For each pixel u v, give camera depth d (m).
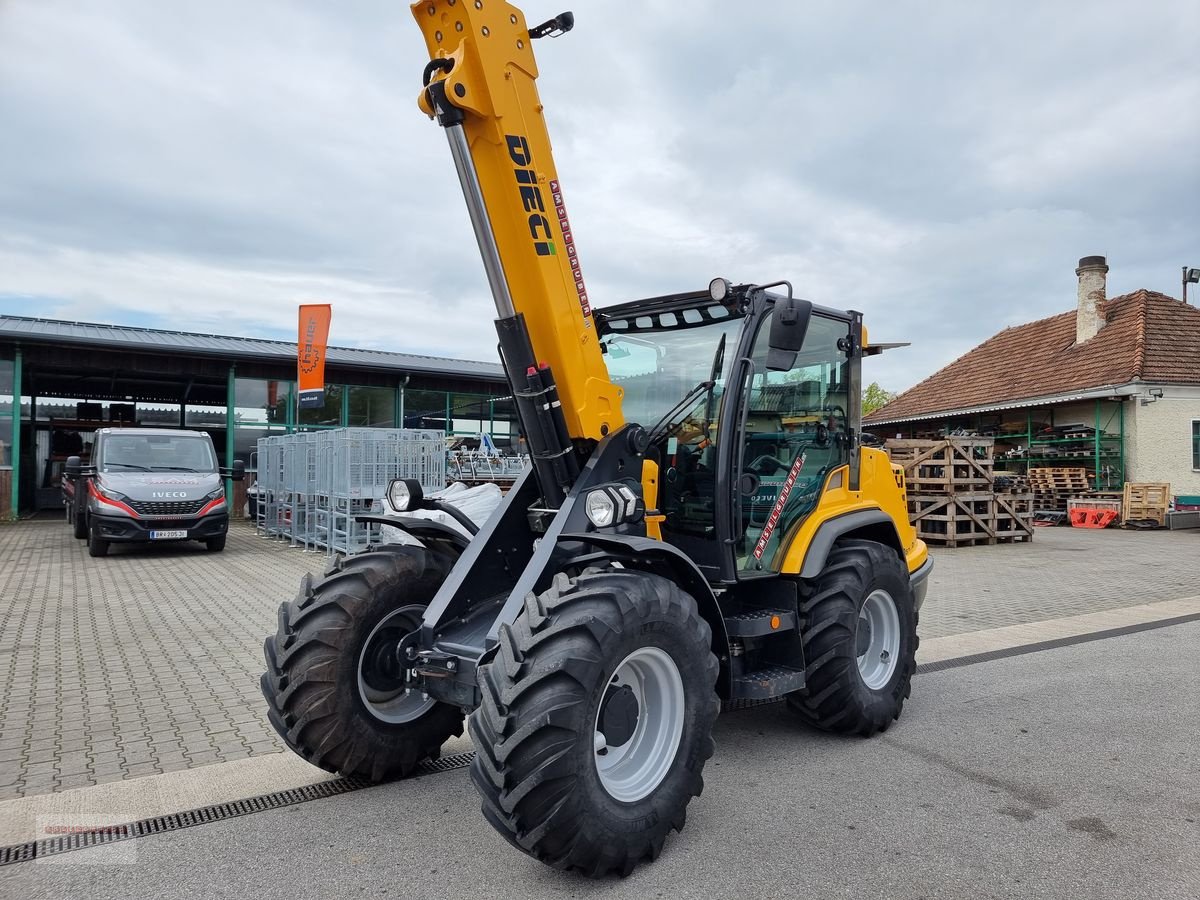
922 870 3.03
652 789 3.11
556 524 3.46
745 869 3.04
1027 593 9.23
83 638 6.72
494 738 2.79
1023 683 5.57
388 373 20.78
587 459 3.80
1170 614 7.95
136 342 17.39
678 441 4.30
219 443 20.61
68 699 5.11
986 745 4.38
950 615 7.97
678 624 3.19
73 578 9.91
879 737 4.51
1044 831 3.35
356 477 11.36
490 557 3.75
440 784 3.84
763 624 4.01
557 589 3.04
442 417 21.67
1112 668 5.95
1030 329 25.70
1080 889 2.90
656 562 3.53
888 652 4.70
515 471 14.75
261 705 5.00
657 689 3.25
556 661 2.82
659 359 4.45
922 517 14.15
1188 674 5.79
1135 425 18.81
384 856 3.12
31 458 19.97
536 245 3.49
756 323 4.16
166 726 4.61
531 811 2.75
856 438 4.95
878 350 5.54
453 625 3.52
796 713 4.72
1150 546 14.05
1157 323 20.52
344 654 3.64
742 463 4.13
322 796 3.68
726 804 3.63
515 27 3.46
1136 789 3.78
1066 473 19.34
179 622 7.36
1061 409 20.98
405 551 3.97
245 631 6.98
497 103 3.37
